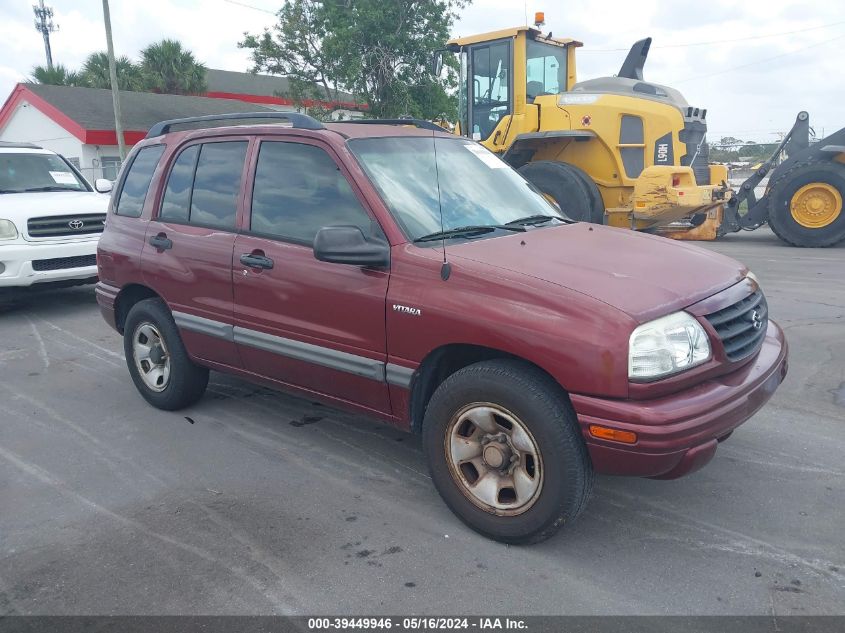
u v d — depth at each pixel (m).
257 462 4.42
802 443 4.43
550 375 3.18
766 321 3.72
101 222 8.89
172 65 34.66
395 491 4.00
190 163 4.87
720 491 3.89
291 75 28.03
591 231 4.20
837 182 11.91
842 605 2.92
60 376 6.25
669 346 3.00
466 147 4.65
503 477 3.37
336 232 3.49
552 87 12.57
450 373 3.70
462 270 3.37
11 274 8.16
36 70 35.69
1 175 9.30
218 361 4.72
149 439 4.80
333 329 3.86
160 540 3.54
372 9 25.17
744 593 3.02
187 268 4.66
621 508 3.75
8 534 3.62
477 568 3.24
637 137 10.98
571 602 2.98
